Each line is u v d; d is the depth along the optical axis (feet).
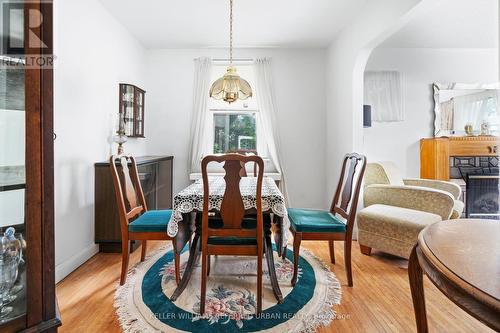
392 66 12.38
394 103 12.34
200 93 12.42
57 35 6.37
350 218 6.33
